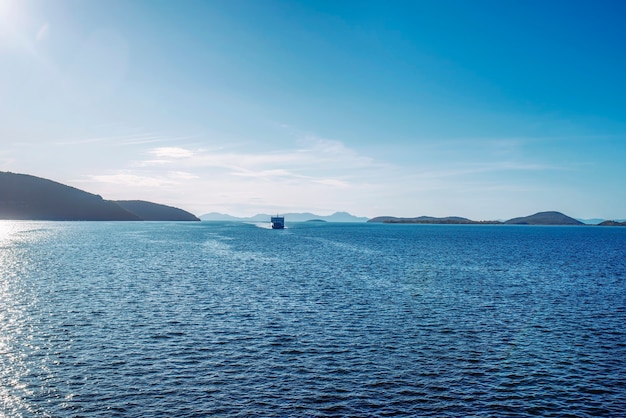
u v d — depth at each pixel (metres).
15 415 19.31
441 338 32.09
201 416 19.48
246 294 47.78
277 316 37.91
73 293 46.94
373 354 28.22
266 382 23.41
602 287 55.78
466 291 51.47
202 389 22.34
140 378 23.61
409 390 22.70
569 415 20.31
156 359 26.62
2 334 31.17
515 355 28.45
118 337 30.95
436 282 58.19
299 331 33.34
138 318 36.41
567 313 40.56
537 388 23.23
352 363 26.50
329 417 19.62
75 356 26.84
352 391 22.44
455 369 25.78
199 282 55.91
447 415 20.08
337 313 39.31
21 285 51.66
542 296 48.91
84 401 20.73
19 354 27.03
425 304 43.69
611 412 20.67
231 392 22.05
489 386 23.39
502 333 33.62
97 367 25.09
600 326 36.00
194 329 33.41
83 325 33.88
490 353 28.78
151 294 47.12
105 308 39.84
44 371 24.34
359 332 33.31
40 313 37.50
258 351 28.47
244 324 35.12
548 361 27.39
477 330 34.41
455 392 22.55
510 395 22.33
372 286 54.12
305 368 25.53
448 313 40.00
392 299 45.97
